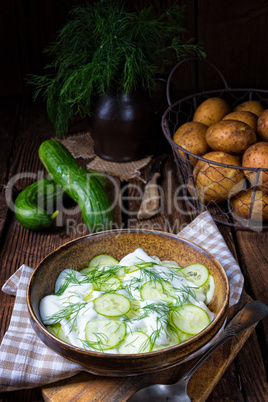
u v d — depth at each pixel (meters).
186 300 0.72
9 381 0.68
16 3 1.41
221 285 0.74
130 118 1.14
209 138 1.01
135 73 1.12
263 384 0.72
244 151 1.00
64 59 1.21
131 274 0.76
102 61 1.08
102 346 0.66
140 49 1.08
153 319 0.68
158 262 0.80
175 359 0.65
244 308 0.77
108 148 1.20
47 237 1.01
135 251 0.81
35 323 0.68
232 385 0.71
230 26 1.38
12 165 1.23
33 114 1.45
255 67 1.43
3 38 1.46
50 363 0.70
